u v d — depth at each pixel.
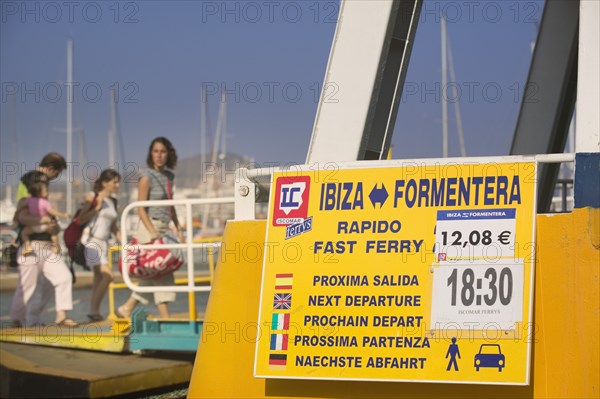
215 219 50.12
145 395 11.22
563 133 11.11
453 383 6.24
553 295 6.26
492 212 6.40
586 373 6.08
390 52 7.98
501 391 6.23
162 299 13.41
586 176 6.29
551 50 11.08
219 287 7.10
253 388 6.80
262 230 7.06
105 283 15.52
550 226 6.36
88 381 10.59
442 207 6.52
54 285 14.97
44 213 15.08
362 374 6.40
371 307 6.46
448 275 6.36
